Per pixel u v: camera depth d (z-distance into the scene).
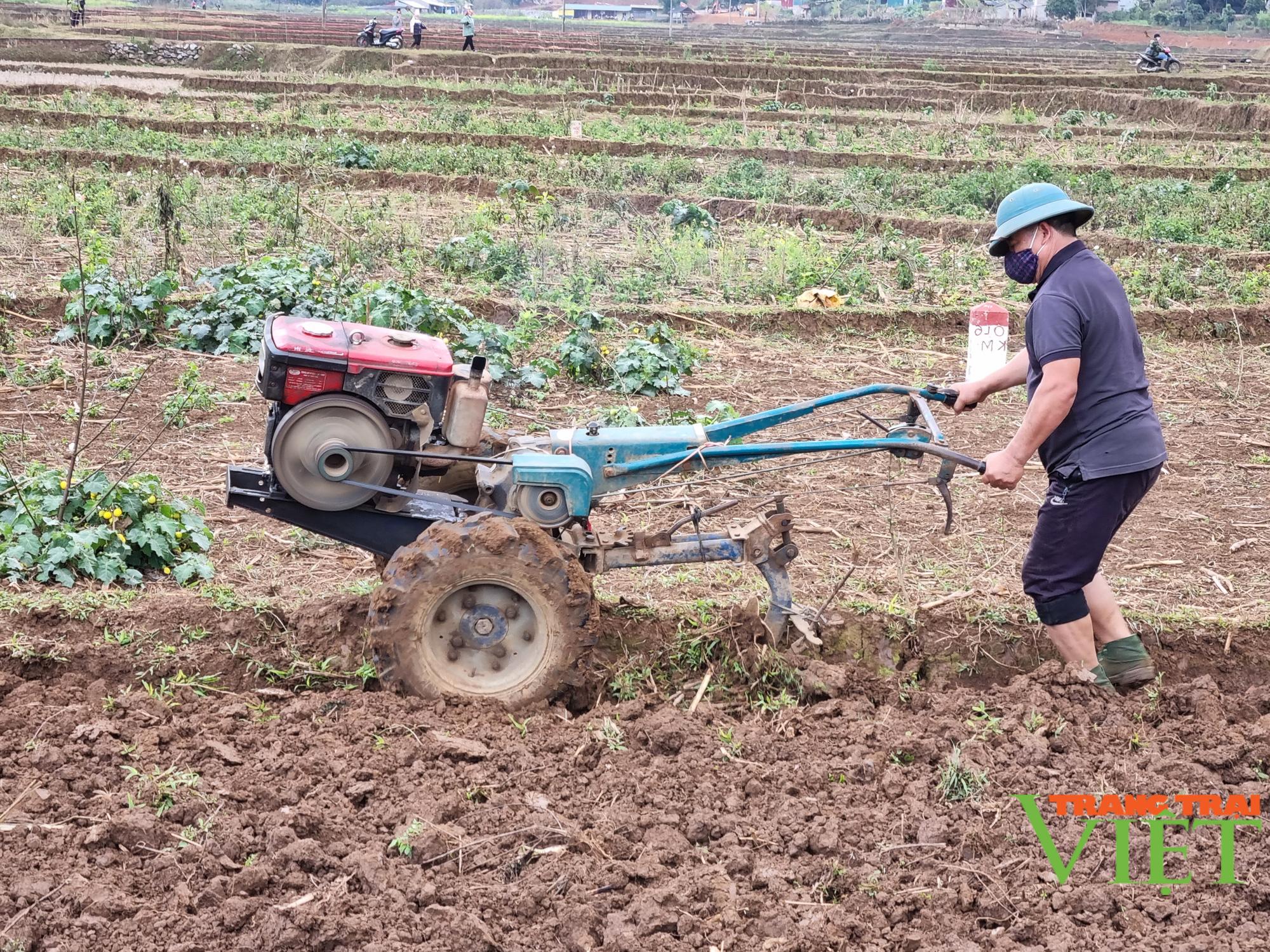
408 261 13.59
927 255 16.50
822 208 18.66
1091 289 5.16
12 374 9.56
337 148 21.69
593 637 5.27
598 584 6.47
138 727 5.05
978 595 6.49
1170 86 44.09
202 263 13.48
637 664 5.83
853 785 4.89
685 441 5.46
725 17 113.31
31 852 4.21
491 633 5.24
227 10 89.56
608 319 11.98
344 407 5.22
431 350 5.42
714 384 10.70
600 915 4.07
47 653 5.49
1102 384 5.20
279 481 5.27
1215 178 22.84
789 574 6.68
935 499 8.03
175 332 11.06
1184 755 5.19
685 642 5.94
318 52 44.19
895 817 4.69
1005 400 10.55
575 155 23.70
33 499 6.57
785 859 4.44
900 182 21.39
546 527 5.29
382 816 4.52
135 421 8.85
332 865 4.24
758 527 5.61
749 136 27.62
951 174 23.81
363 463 5.29
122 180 18.45
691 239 15.73
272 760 4.80
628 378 10.25
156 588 6.27
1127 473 5.22
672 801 4.73
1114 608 5.73
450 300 10.78
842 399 5.66
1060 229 5.27
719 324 12.56
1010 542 7.39
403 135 25.27
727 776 4.88
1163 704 5.65
